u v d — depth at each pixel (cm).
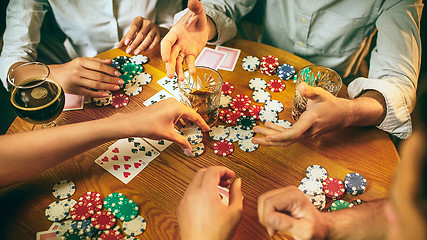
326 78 131
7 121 223
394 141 199
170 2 224
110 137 112
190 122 129
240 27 290
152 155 117
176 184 110
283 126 128
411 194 29
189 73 130
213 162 116
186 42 146
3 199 104
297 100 126
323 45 203
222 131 126
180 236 91
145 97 138
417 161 29
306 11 193
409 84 139
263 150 120
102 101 135
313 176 112
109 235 97
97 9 202
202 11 146
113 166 114
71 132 108
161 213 102
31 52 187
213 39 168
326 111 112
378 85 132
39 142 105
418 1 164
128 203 104
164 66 153
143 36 168
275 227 78
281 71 149
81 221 100
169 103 116
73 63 141
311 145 122
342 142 123
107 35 214
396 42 157
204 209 83
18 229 98
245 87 145
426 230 28
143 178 111
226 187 104
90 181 110
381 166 116
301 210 83
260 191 108
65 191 107
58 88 116
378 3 175
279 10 208
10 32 189
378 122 129
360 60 215
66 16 202
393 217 33
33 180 109
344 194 109
